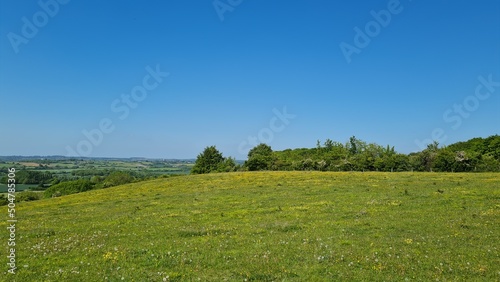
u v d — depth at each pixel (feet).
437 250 55.72
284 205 112.47
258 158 349.00
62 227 92.63
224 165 375.04
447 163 257.14
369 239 64.95
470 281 42.55
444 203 102.73
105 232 82.12
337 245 60.85
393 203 104.47
